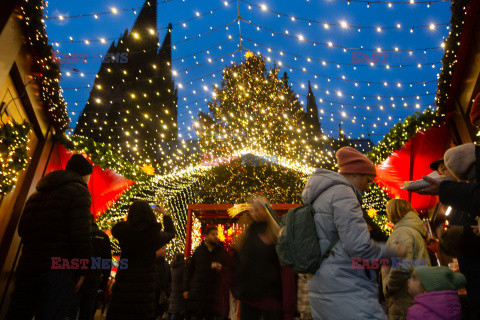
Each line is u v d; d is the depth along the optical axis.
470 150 1.77
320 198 2.04
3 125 4.52
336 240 1.90
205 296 4.95
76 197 2.84
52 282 2.60
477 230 1.97
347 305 1.75
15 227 5.38
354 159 2.28
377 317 1.73
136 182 10.70
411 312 2.34
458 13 4.94
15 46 4.80
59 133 6.71
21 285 2.60
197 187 18.67
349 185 2.05
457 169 1.79
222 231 9.50
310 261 1.88
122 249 3.21
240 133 20.92
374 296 1.81
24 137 4.88
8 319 2.54
